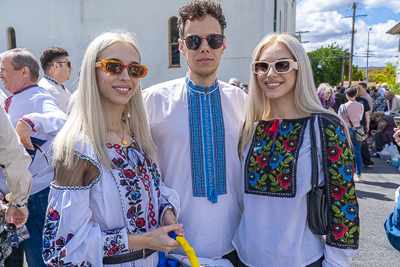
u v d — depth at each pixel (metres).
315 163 1.59
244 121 2.01
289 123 1.71
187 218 1.87
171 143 1.88
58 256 1.24
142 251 1.42
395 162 7.14
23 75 2.42
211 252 1.88
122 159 1.43
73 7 12.20
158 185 1.61
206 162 1.87
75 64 12.49
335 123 1.63
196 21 1.81
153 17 11.77
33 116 2.14
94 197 1.35
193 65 1.85
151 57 11.98
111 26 12.05
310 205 1.60
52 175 2.28
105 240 1.32
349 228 1.55
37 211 2.23
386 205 4.76
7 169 1.71
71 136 1.33
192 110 1.89
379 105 10.20
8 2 12.73
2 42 13.10
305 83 1.70
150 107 1.95
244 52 10.87
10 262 2.27
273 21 13.66
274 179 1.65
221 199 1.88
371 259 3.24
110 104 1.50
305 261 1.63
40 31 12.59
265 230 1.68
